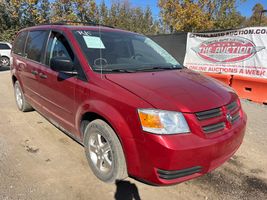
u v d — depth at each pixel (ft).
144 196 9.98
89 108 10.28
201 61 31.91
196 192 10.34
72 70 11.41
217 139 8.95
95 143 10.78
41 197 9.70
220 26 74.33
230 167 12.27
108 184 10.54
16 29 95.71
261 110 21.98
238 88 26.14
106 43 12.68
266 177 11.59
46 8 96.53
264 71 25.67
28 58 16.16
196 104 9.02
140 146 8.68
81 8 95.45
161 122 8.45
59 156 12.62
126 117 8.95
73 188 10.27
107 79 10.24
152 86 9.71
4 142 13.98
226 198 10.09
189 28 75.00
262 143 15.10
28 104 18.04
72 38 12.17
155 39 38.14
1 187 10.14
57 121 13.39
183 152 8.25
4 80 34.47
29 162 12.02
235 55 28.12
